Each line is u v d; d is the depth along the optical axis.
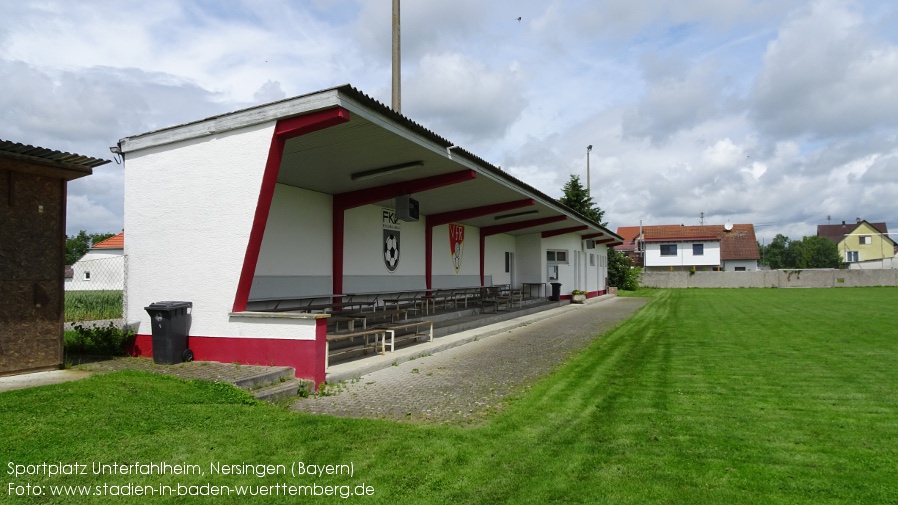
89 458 4.11
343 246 12.86
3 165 6.62
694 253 54.41
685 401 6.53
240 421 5.20
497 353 10.57
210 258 7.89
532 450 4.70
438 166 10.79
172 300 8.14
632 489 3.89
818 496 3.80
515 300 22.03
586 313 20.58
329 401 6.55
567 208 19.23
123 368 7.27
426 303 15.30
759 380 7.78
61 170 7.22
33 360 6.93
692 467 4.33
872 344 11.27
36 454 4.09
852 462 4.46
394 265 15.16
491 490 3.85
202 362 7.71
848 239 71.44
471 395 6.89
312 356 7.17
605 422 5.61
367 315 10.06
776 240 87.94
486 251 22.27
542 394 6.91
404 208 11.80
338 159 9.59
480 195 14.56
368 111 7.47
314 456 4.41
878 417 5.82
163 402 5.55
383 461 4.36
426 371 8.60
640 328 15.07
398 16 13.62
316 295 11.77
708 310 20.89
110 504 3.47
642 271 45.00
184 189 8.11
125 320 8.55
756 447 4.83
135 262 8.46
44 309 7.07
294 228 11.27
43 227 7.10
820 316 17.53
